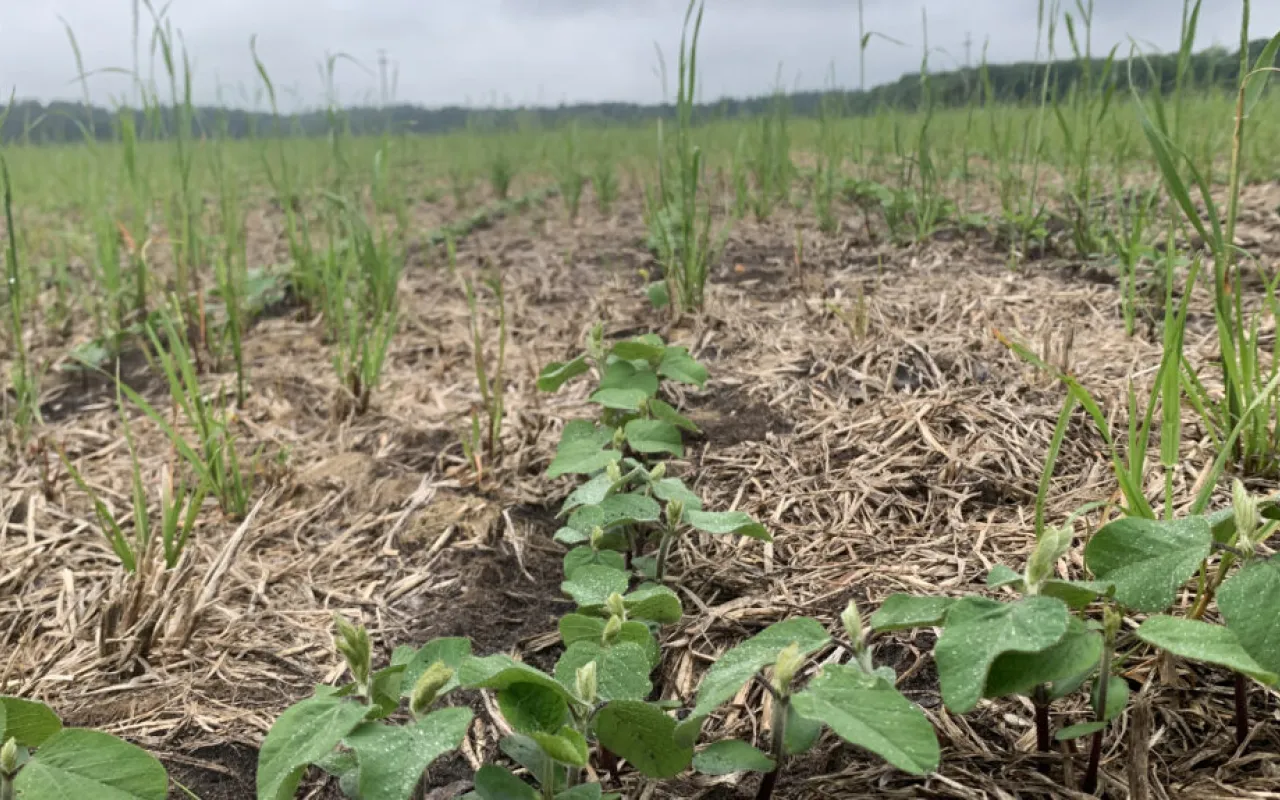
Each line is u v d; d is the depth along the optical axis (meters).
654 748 1.27
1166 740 1.44
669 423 2.44
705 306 3.93
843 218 5.70
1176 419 1.71
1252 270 3.69
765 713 1.64
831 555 2.16
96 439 3.20
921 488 2.38
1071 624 1.17
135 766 1.16
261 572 2.31
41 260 5.65
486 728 1.70
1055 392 2.76
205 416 2.85
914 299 3.76
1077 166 5.46
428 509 2.57
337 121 4.68
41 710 1.25
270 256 5.66
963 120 7.06
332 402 3.23
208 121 4.87
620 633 1.46
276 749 1.09
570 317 4.10
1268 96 6.82
